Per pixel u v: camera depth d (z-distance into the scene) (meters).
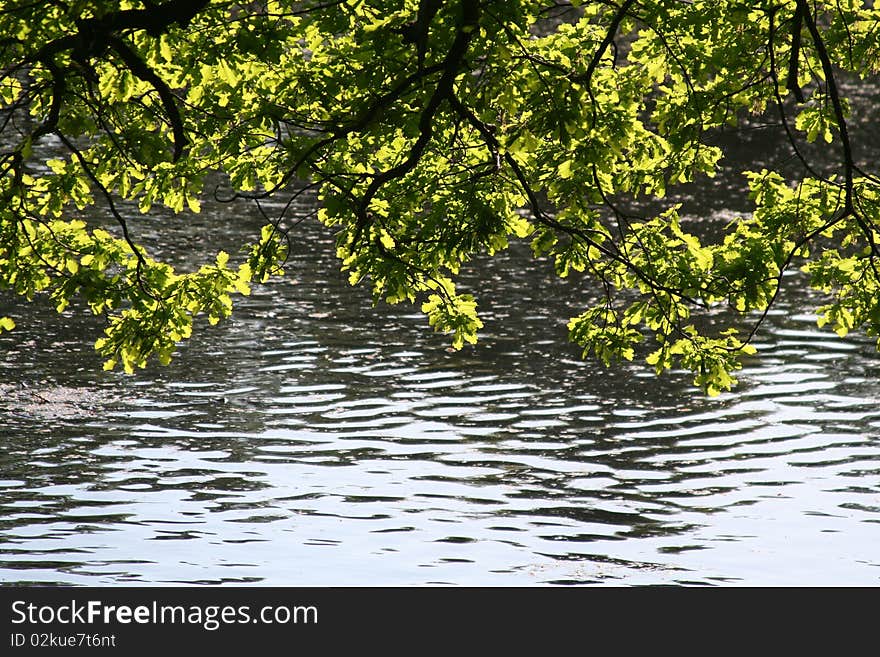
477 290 108.62
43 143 160.00
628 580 57.59
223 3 41.00
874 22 46.75
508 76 39.09
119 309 98.00
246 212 136.12
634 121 43.06
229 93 44.41
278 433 74.88
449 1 39.50
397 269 44.75
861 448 74.62
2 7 39.50
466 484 68.25
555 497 66.88
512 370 87.81
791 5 45.94
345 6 41.56
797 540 62.31
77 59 36.19
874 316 45.88
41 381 81.94
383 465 70.50
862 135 181.00
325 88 42.19
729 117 47.22
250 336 94.06
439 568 58.38
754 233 48.16
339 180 44.31
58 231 45.28
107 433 73.75
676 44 45.94
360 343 93.25
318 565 58.28
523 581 57.25
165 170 44.22
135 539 60.12
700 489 68.38
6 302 99.12
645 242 47.94
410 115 40.75
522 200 46.59
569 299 106.56
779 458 73.00
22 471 67.69
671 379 86.69
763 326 99.75
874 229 46.81
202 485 66.88
